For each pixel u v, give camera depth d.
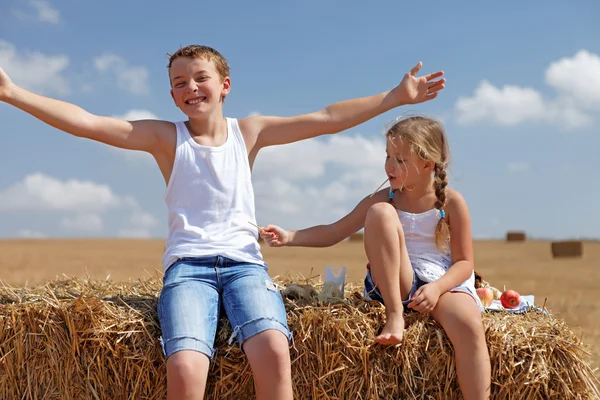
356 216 4.06
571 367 3.47
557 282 14.19
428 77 4.15
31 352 3.41
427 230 3.92
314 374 3.40
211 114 3.92
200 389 3.07
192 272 3.51
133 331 3.36
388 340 3.35
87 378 3.38
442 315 3.47
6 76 3.44
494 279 15.12
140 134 3.82
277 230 3.85
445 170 3.93
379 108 4.11
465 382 3.38
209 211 3.71
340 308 3.51
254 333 3.19
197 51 3.90
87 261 21.80
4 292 3.79
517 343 3.42
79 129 3.64
